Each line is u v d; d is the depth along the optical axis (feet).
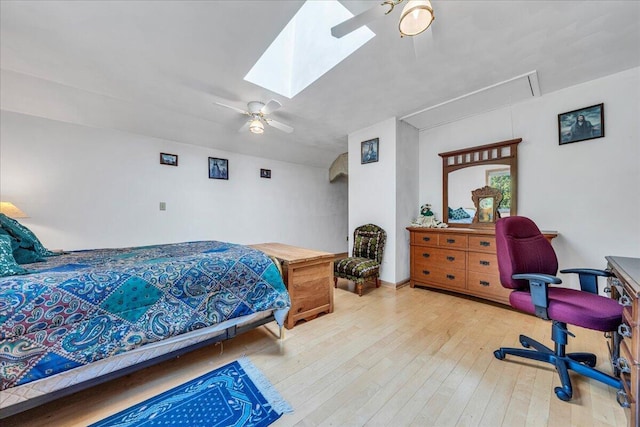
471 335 6.79
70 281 4.09
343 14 6.70
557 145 8.55
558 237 8.52
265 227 15.57
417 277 10.97
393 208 11.16
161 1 4.86
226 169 13.92
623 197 7.38
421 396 4.58
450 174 11.28
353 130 12.62
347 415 4.16
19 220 8.73
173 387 4.83
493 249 8.66
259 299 6.03
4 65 7.08
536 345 5.59
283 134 13.24
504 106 9.74
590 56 6.71
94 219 10.14
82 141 9.89
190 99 9.11
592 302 4.65
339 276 10.79
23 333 3.55
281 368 5.42
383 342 6.48
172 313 4.80
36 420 4.06
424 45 5.36
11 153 8.61
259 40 6.04
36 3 4.84
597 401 4.34
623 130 7.36
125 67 7.14
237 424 3.98
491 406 4.32
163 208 11.87
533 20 5.46
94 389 4.76
